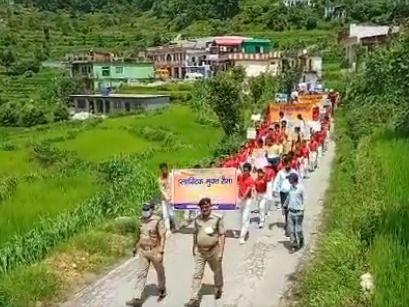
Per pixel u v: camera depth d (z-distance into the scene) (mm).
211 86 44844
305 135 34625
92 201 21172
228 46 105125
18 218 19875
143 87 86062
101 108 79625
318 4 137125
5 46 132375
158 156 34188
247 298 13680
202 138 44750
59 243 17391
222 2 153750
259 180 19547
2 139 50156
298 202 17000
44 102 90125
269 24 132375
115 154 35875
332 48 95938
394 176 19750
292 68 76062
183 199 19250
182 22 153125
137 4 194375
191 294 13688
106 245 17234
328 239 15703
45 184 25922
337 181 25859
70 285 14797
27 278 14547
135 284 14250
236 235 18719
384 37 67000
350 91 56594
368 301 11398
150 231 13281
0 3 182750
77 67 99875
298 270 15383
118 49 132250
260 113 52156
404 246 12773
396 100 39844
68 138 44500
